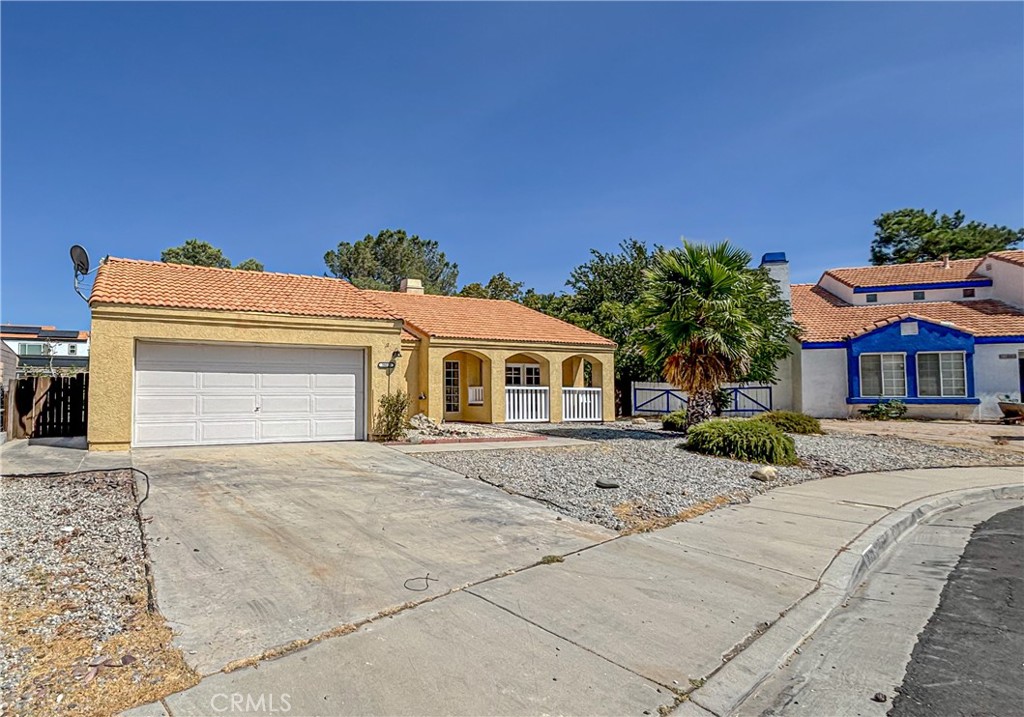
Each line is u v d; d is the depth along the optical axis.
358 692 3.52
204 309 12.35
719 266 15.14
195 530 6.45
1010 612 5.19
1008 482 11.32
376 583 5.18
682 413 18.09
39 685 3.47
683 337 15.50
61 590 4.74
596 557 6.14
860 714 3.59
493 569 5.65
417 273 47.59
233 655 3.89
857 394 24.12
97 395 11.52
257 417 13.12
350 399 14.16
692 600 5.13
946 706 3.67
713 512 8.27
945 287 27.05
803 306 29.19
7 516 6.58
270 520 6.95
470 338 19.78
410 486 9.02
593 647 4.20
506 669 3.84
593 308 33.50
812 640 4.61
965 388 22.92
